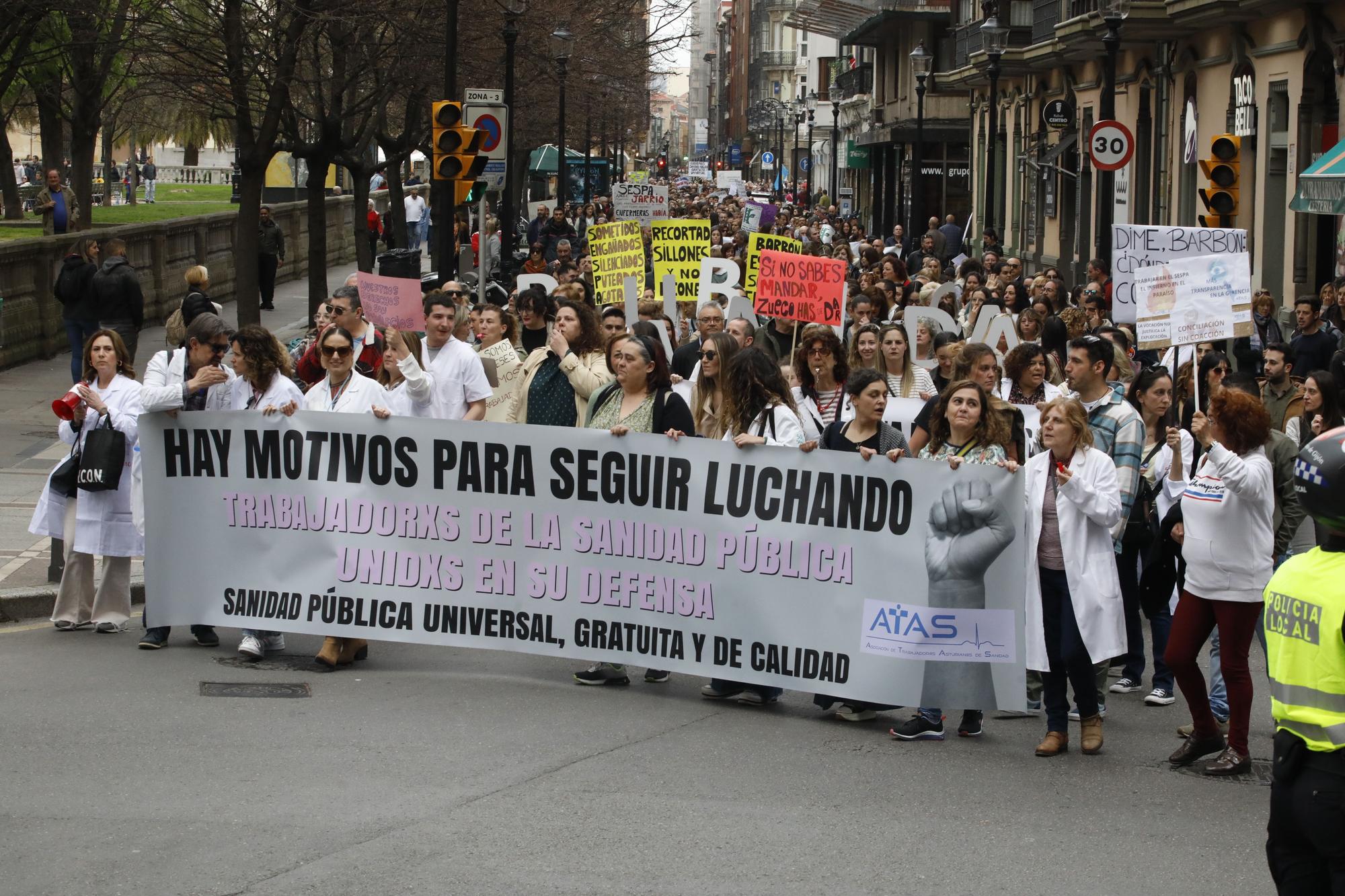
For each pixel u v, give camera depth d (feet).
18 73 106.11
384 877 19.45
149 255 94.02
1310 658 15.76
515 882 19.38
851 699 27.14
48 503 32.91
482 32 90.02
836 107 212.64
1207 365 35.65
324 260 82.17
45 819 21.38
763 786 23.61
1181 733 26.53
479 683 29.58
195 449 31.09
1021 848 21.25
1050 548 26.07
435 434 29.78
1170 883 20.08
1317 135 77.56
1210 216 55.16
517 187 181.98
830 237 137.90
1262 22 83.46
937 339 39.22
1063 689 26.22
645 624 28.81
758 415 28.40
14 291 73.56
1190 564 25.26
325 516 30.53
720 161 566.36
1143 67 105.19
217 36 69.26
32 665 29.99
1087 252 121.49
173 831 20.97
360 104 81.05
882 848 21.02
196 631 32.14
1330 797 15.65
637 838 21.08
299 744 25.08
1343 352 39.45
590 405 29.63
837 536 27.22
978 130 166.09
